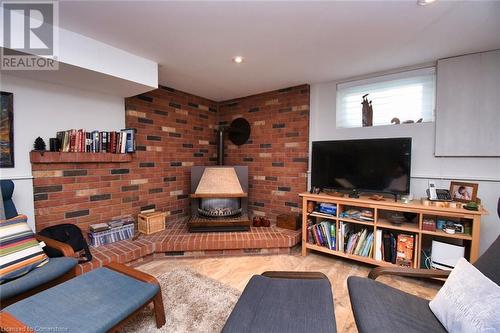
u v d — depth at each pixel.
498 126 2.18
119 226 2.64
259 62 2.47
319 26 1.79
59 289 1.42
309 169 3.21
